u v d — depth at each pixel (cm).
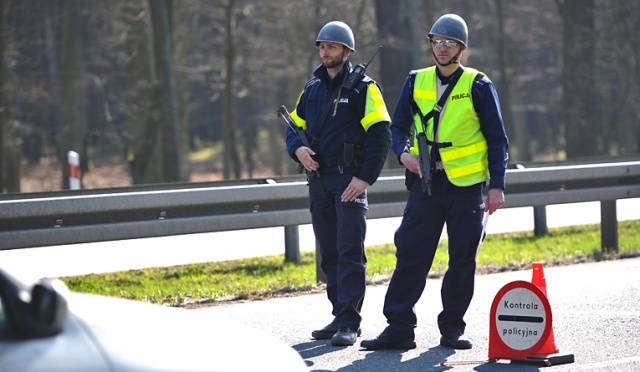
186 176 11731
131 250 3384
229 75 10319
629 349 1891
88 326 882
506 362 1792
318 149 2000
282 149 15712
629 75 10781
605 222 3181
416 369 1748
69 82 9269
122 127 10150
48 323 825
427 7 9631
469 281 1923
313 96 2012
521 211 4491
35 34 9719
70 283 2666
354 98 1969
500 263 2942
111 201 2500
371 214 2908
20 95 9306
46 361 819
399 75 7181
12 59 9062
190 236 3759
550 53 14225
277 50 11575
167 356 883
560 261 3014
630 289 2512
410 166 1889
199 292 2531
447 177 1872
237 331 1009
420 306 2372
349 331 1966
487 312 2278
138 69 8675
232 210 2686
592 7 10069
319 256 2681
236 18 11712
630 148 14800
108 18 9681
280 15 11281
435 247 1922
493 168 1866
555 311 2256
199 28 11862
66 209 2455
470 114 1864
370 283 2709
